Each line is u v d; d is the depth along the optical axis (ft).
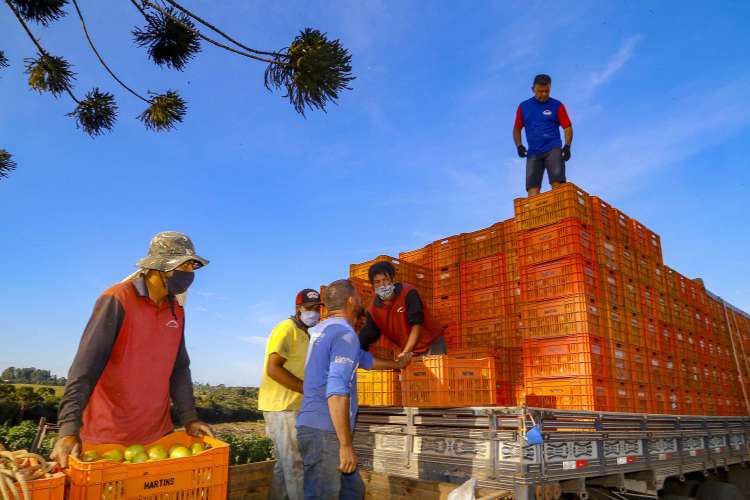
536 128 25.85
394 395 18.12
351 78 16.83
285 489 14.32
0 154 28.22
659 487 17.63
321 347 11.71
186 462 8.13
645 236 26.00
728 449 24.16
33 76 23.50
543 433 12.51
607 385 19.21
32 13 20.94
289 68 16.72
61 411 8.61
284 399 14.66
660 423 18.69
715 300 35.09
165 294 10.43
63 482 7.24
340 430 10.53
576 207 20.38
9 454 7.27
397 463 15.57
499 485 12.49
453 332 25.05
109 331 9.40
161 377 10.36
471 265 25.09
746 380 35.37
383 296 17.99
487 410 13.12
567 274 19.69
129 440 9.88
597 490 15.75
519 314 22.53
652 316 24.62
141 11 20.89
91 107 24.66
